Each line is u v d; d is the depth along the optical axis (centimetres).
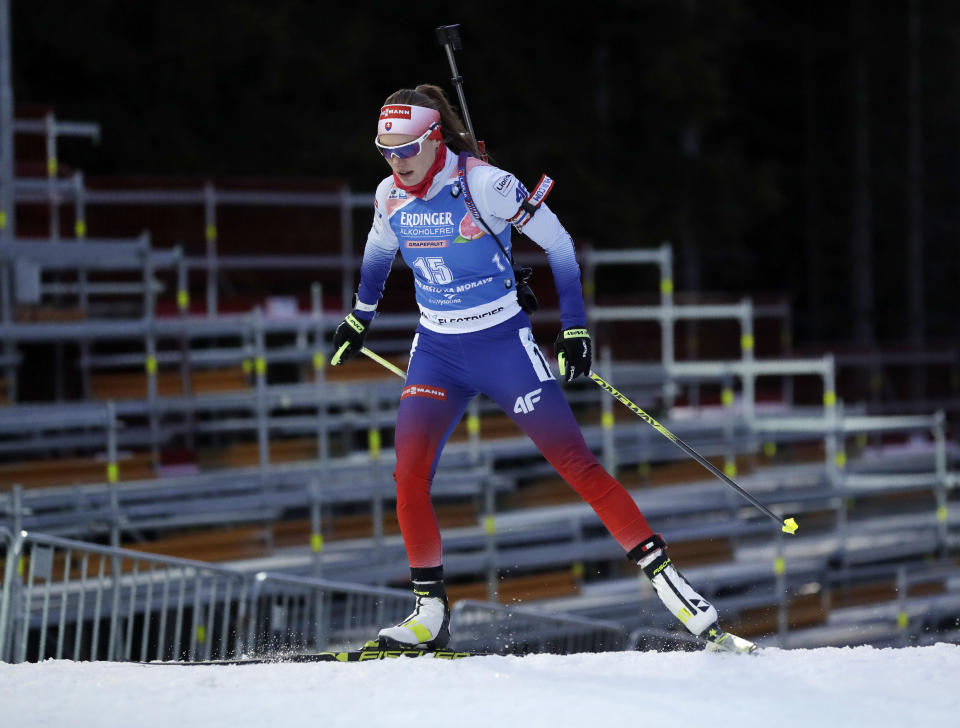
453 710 1141
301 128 7106
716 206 8656
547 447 1417
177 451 4222
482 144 1462
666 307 5641
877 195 11362
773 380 6950
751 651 1380
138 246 3962
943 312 12025
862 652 1400
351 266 5303
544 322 5588
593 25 8506
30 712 1180
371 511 4575
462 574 4516
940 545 5341
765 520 4931
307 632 3388
